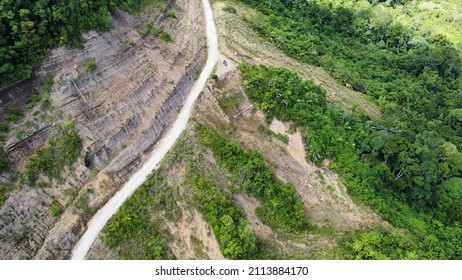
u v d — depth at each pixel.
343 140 79.56
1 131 57.59
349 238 67.19
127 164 65.69
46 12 61.78
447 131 98.69
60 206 59.19
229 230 60.00
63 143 61.25
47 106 61.47
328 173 76.25
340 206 72.88
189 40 86.19
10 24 58.94
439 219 78.31
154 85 73.69
